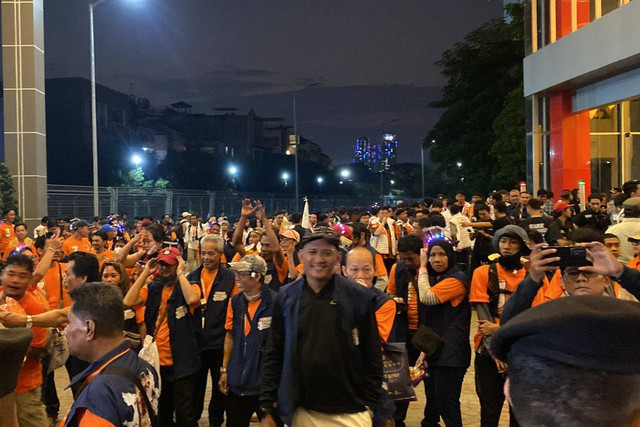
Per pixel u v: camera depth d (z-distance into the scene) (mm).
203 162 59969
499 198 12930
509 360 1103
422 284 5512
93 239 9758
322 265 3555
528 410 1040
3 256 13859
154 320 6027
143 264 7031
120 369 3018
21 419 4898
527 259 5027
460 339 5426
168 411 6199
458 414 5461
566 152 20625
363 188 100938
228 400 5754
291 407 3500
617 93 17641
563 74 18953
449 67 38156
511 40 35812
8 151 22312
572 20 20000
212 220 19438
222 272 6656
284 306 3639
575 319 999
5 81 22281
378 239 13312
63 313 5008
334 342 3508
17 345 3311
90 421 2820
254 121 99562
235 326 5676
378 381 3605
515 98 29562
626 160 21672
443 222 10078
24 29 22203
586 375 992
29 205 22297
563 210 12344
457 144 37250
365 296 3621
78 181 49438
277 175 73000
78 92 52031
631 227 6566
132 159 52125
